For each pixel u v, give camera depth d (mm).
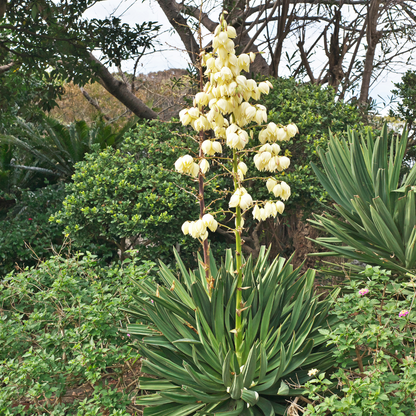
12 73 7258
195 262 4645
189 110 1973
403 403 1705
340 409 1631
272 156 1934
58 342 2637
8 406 2383
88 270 3377
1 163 7629
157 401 2254
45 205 6344
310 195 4543
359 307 2062
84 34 6371
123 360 2639
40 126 8477
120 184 4270
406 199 3006
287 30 6352
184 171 2055
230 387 2010
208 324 2395
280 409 2096
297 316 2377
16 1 5820
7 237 5012
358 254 3168
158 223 4133
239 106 1881
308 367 2281
